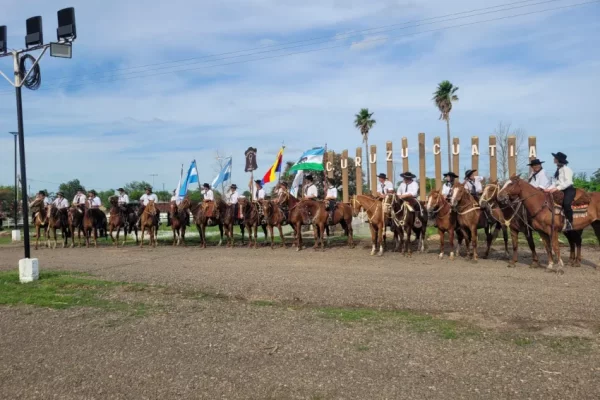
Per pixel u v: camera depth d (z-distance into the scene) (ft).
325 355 23.15
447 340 24.53
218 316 30.89
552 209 42.91
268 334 26.66
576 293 33.32
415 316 29.25
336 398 18.58
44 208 82.17
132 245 83.56
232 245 75.51
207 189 79.36
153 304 34.86
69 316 32.19
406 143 76.79
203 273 47.91
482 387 19.01
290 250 68.28
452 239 53.72
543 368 20.56
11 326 30.30
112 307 34.27
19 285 42.75
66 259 64.03
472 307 30.71
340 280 41.60
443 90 143.33
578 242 46.21
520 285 36.76
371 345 24.23
